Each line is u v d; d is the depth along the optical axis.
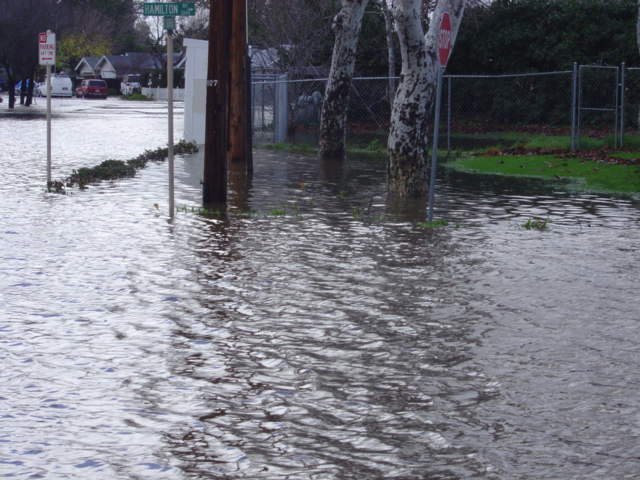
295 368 8.09
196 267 12.10
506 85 45.38
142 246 13.51
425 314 9.91
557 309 10.14
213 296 10.58
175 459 6.21
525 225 15.68
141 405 7.19
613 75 42.66
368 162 28.72
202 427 6.76
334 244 13.88
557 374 7.96
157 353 8.48
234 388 7.58
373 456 6.26
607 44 45.44
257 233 14.78
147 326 9.34
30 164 25.47
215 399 7.32
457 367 8.15
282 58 45.38
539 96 44.47
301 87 44.91
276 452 6.33
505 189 21.48
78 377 7.82
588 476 5.93
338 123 30.00
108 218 16.00
